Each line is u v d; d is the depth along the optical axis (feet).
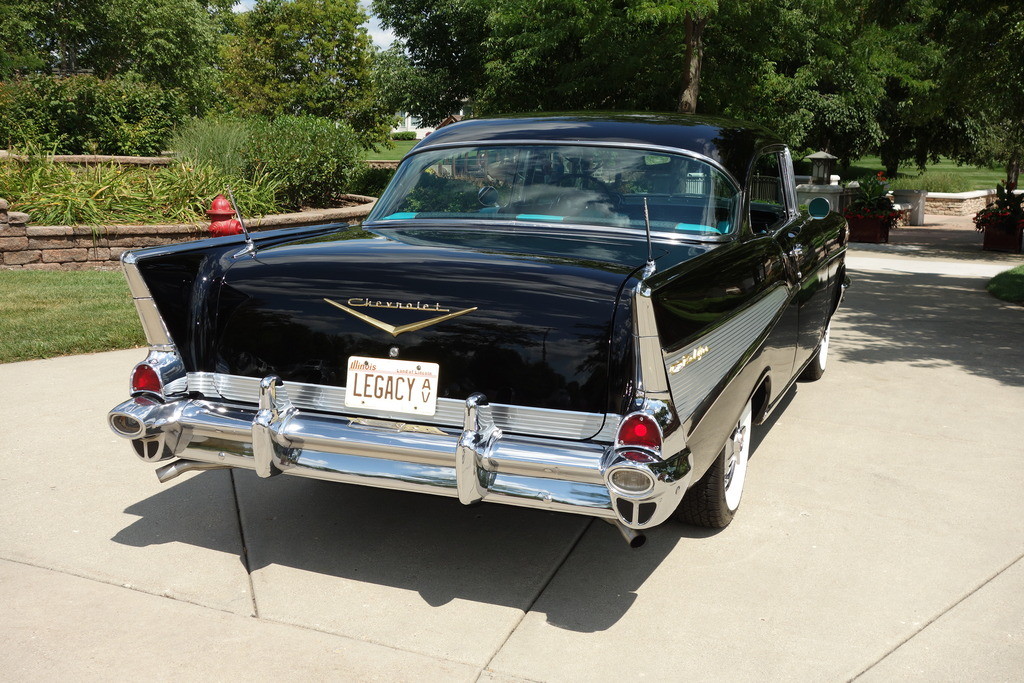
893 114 97.55
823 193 66.64
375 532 12.85
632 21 47.98
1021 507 13.80
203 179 41.65
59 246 34.22
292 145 48.52
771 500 14.06
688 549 12.35
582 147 13.55
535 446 9.79
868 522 13.24
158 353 11.39
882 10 51.85
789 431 17.54
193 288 11.32
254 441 10.64
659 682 9.22
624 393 9.68
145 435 11.05
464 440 9.81
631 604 10.85
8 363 21.81
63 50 121.60
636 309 9.22
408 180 14.24
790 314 14.69
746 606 10.82
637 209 12.85
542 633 10.18
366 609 10.68
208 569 11.62
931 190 112.27
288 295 10.91
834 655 9.73
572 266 10.37
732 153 13.71
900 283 38.50
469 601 10.90
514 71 59.31
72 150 57.82
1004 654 9.72
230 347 11.20
